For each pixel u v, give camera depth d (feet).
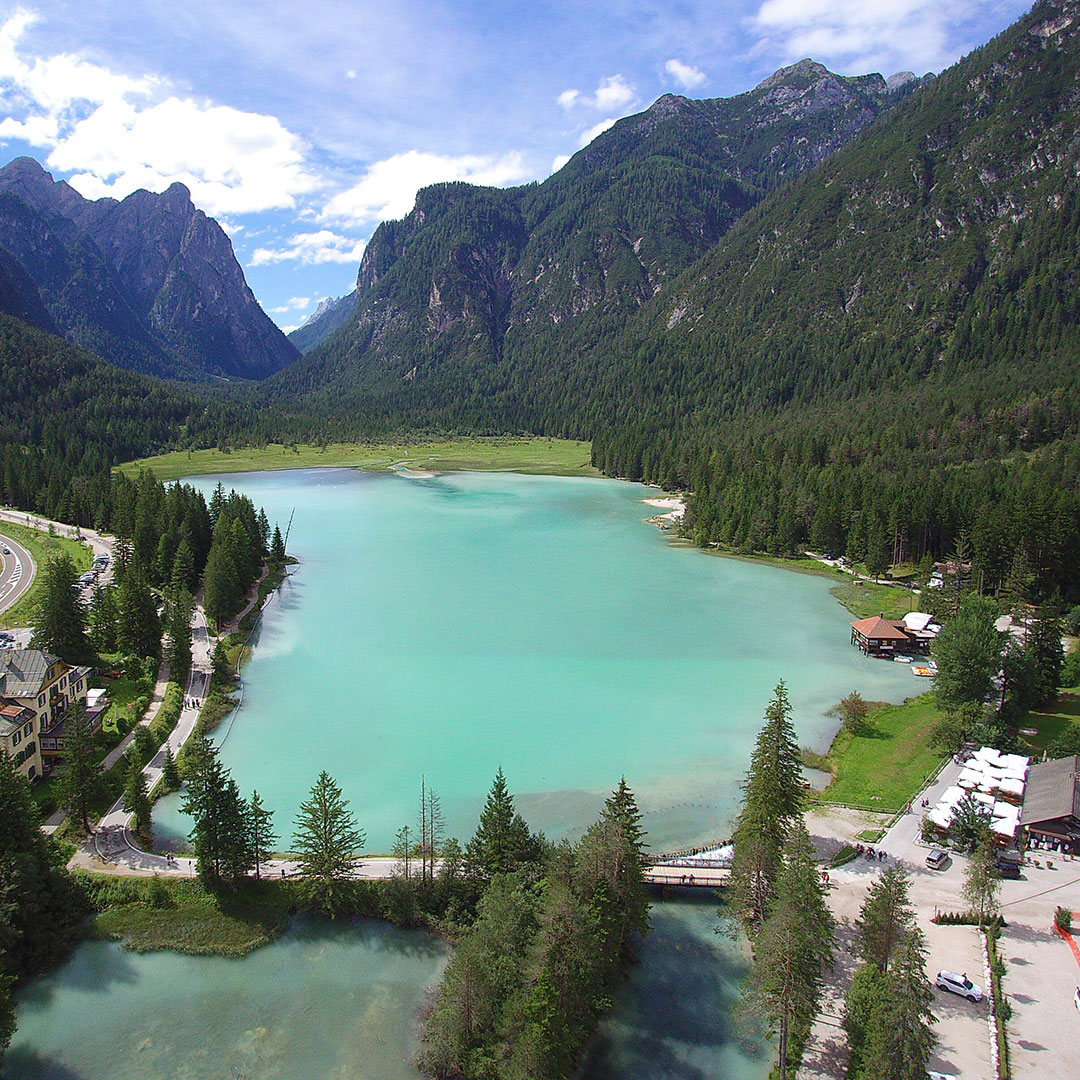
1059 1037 137.59
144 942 167.53
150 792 220.84
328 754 251.39
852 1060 132.98
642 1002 154.61
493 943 149.07
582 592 441.27
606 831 162.71
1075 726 259.80
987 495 500.33
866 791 228.22
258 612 397.19
